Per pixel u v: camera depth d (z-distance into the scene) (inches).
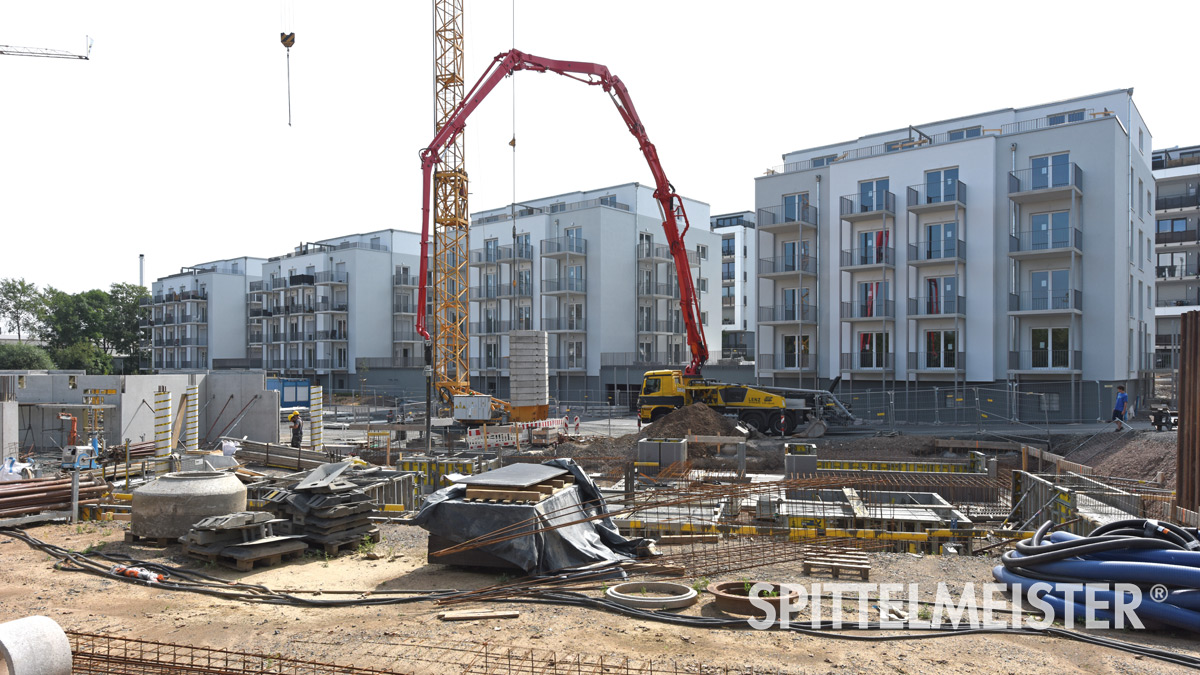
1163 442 846.5
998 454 964.6
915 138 1667.1
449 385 1460.4
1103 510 474.0
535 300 2202.3
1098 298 1285.7
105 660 239.6
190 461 636.7
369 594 313.1
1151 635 262.7
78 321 3649.1
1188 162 2107.5
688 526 447.5
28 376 1059.9
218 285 3134.8
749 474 735.1
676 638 258.4
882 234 1485.0
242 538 365.7
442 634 263.6
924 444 1041.5
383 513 487.5
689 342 1241.4
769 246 1646.2
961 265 1395.2
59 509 471.8
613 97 1163.9
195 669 233.1
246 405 1119.6
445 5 1471.5
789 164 1851.6
